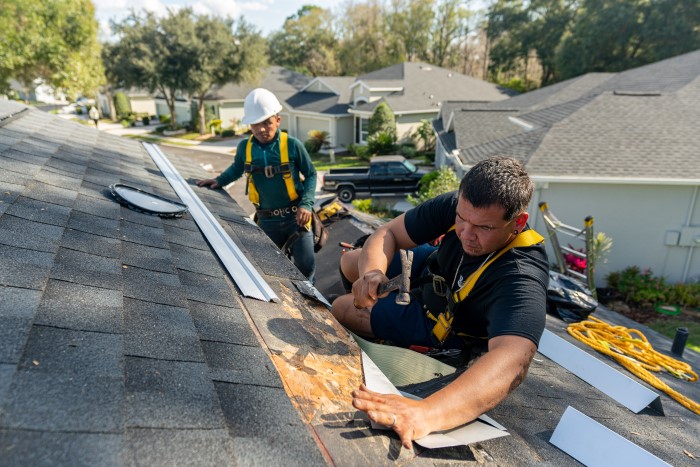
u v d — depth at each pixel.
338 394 1.38
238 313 1.66
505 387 1.38
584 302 3.94
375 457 1.16
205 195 3.52
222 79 32.50
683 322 8.18
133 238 2.01
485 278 1.67
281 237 3.53
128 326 1.27
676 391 2.92
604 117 10.39
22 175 2.33
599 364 2.63
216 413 1.04
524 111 14.88
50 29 24.52
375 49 49.38
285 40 54.62
